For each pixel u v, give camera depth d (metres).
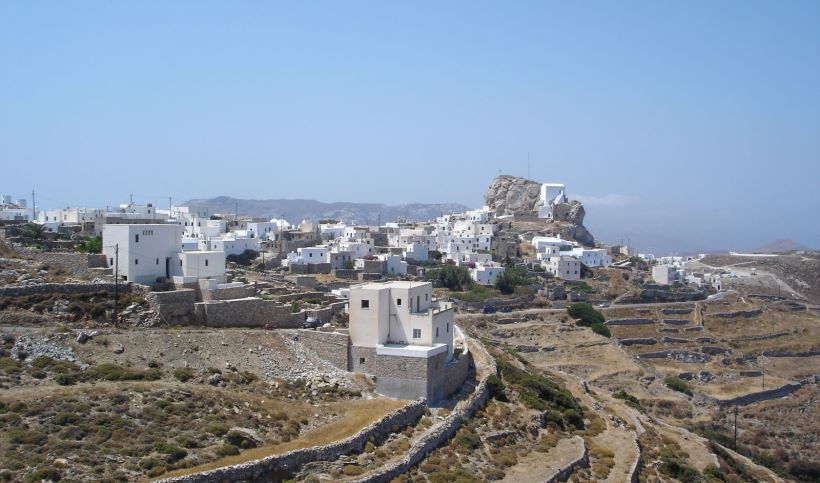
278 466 67.38
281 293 133.12
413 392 92.88
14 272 100.25
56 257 107.62
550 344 190.50
